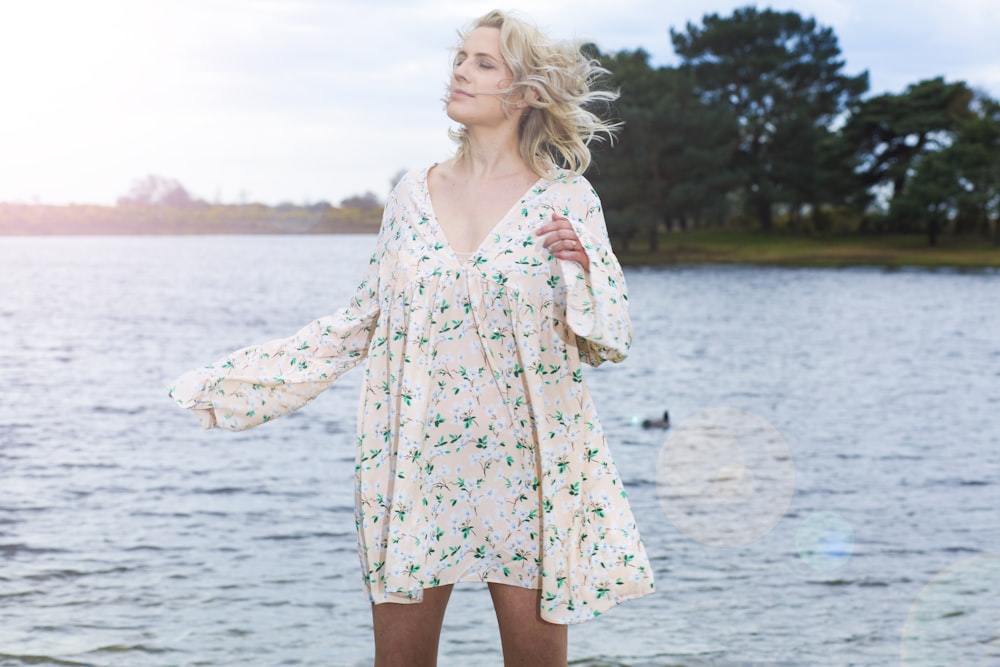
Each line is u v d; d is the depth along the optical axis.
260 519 7.30
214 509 7.61
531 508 2.57
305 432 11.35
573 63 2.71
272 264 67.75
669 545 6.73
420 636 2.59
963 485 8.83
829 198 80.12
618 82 71.25
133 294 38.91
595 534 2.60
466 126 2.74
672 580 5.89
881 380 17.45
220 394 2.68
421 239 2.64
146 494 8.12
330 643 4.79
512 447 2.57
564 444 2.58
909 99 78.38
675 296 41.41
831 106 85.38
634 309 35.12
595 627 5.06
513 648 2.60
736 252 75.56
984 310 34.50
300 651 4.68
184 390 2.66
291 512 7.54
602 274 2.48
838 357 21.22
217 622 5.05
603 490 2.62
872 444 11.09
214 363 2.70
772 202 81.75
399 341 2.60
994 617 5.23
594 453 2.62
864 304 37.31
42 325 26.28
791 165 80.81
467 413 2.57
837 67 84.25
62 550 6.36
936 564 6.25
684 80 72.31
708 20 83.62
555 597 2.53
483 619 5.16
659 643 4.84
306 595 5.51
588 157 2.76
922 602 5.48
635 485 8.90
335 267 63.84
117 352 20.56
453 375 2.57
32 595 5.42
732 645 4.81
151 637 4.81
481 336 2.55
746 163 82.94
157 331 25.02
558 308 2.59
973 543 6.79
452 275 2.57
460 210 2.68
